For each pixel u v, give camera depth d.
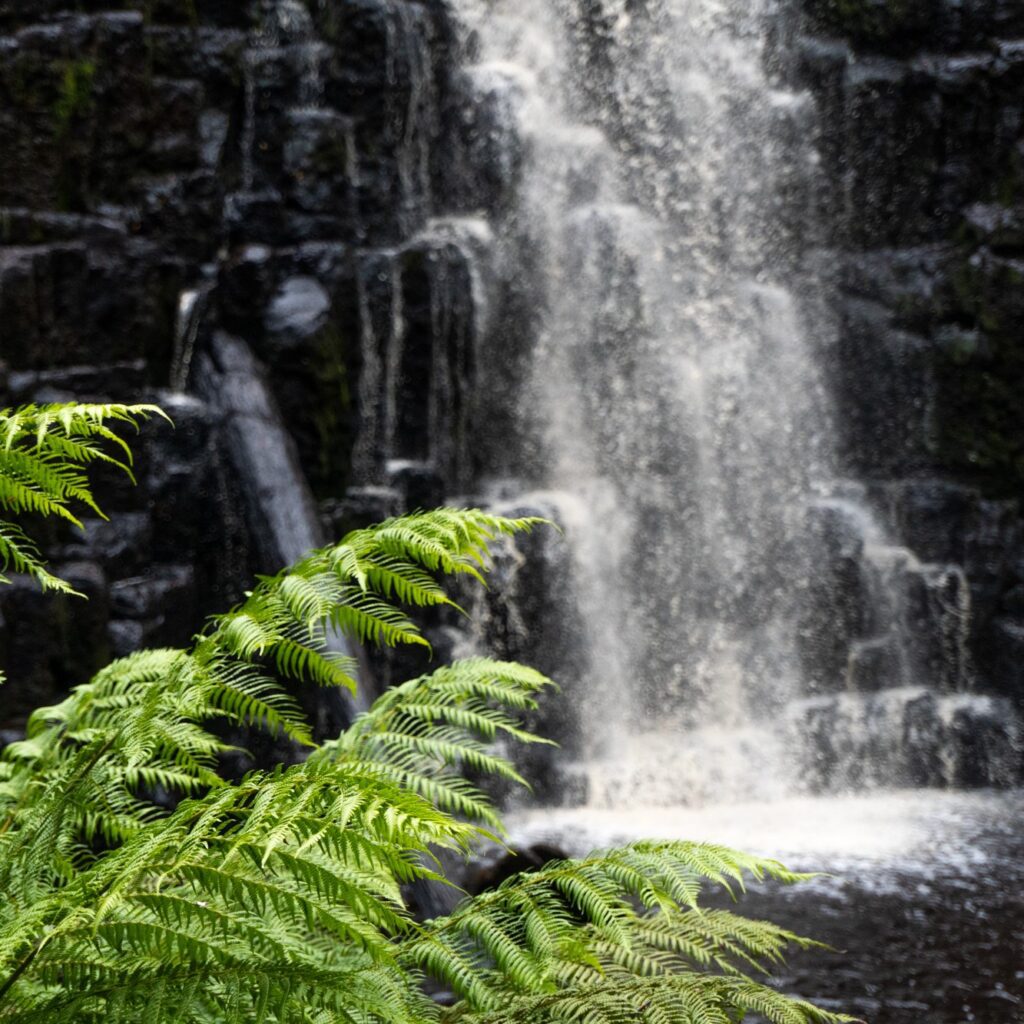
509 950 1.75
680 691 10.92
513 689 2.27
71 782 1.79
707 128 12.12
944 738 10.94
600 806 9.51
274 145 9.70
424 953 1.78
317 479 9.26
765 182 12.27
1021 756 11.02
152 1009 1.40
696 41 12.30
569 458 11.09
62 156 7.83
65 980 1.50
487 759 2.20
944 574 11.65
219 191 9.20
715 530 11.37
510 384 10.95
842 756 10.57
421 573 1.88
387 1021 1.59
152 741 1.77
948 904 7.05
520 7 11.62
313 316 9.15
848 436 12.34
